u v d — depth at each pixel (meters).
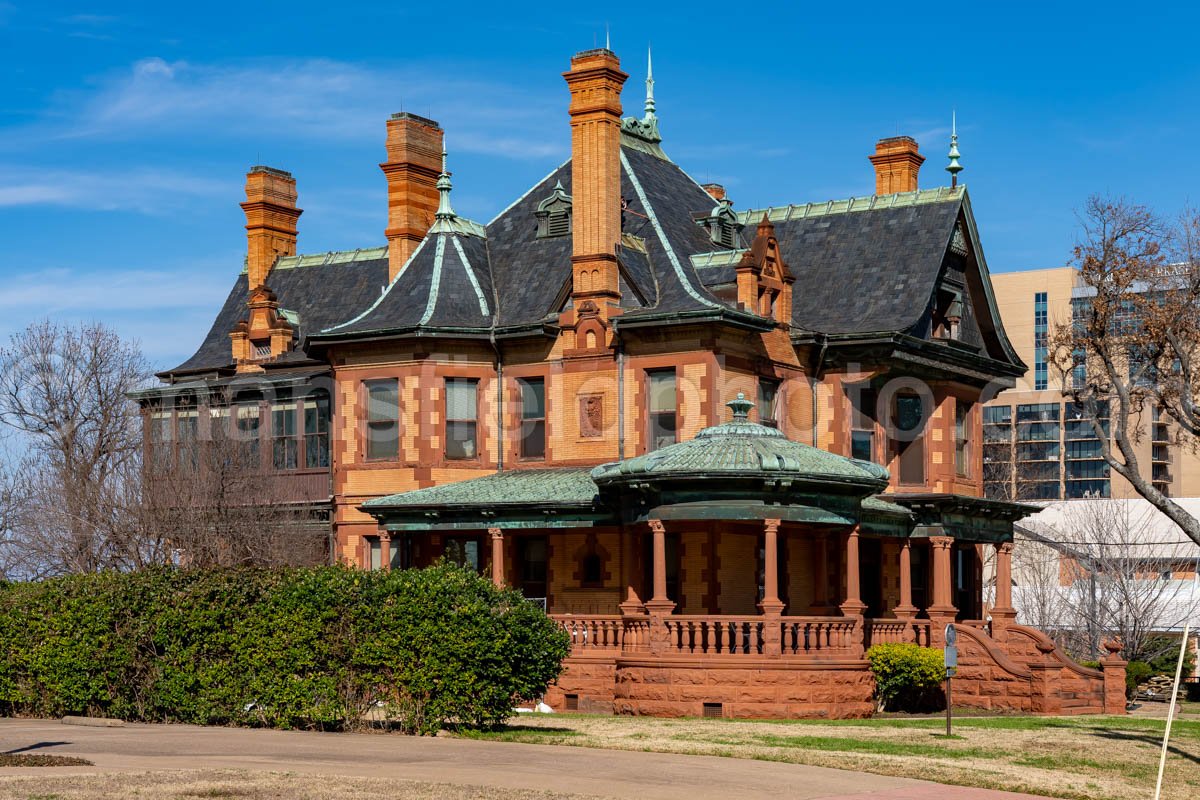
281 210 53.72
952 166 45.91
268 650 29.12
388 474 43.59
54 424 55.34
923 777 24.59
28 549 47.84
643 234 43.91
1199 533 35.03
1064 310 148.00
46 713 31.06
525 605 29.78
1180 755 28.22
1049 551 73.81
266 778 21.80
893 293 44.12
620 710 35.78
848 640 36.56
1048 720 34.69
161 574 30.84
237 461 46.41
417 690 28.31
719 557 39.06
